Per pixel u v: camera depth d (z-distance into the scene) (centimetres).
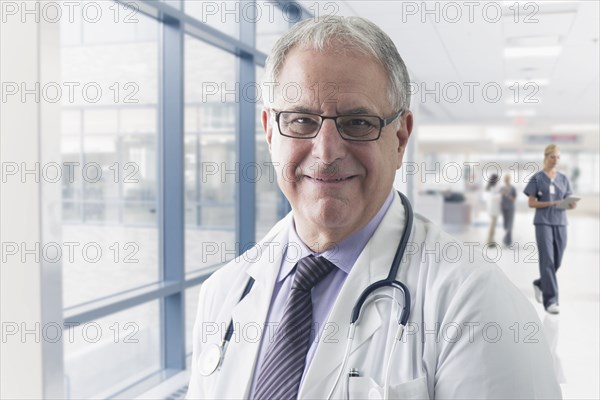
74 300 272
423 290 66
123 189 306
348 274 72
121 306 253
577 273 524
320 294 73
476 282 61
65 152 285
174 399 274
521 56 513
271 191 459
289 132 67
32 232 172
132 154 310
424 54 498
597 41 460
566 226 378
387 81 66
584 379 257
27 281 173
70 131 285
